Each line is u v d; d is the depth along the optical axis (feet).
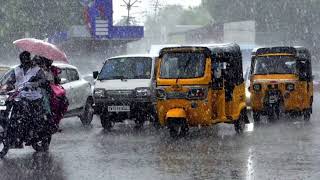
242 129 54.70
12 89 41.01
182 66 50.08
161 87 50.01
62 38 168.96
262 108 64.95
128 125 62.75
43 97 40.16
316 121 66.69
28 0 200.34
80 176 32.50
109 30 161.68
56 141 48.29
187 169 34.30
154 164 36.14
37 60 41.32
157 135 52.49
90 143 46.85
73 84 61.72
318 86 130.31
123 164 36.22
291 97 65.36
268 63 66.69
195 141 47.42
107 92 57.72
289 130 56.18
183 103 49.29
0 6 199.93
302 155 39.40
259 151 41.37
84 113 63.82
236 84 53.88
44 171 34.01
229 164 35.91
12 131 39.06
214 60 50.80
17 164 36.42
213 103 50.83
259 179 31.27
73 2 197.98
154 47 95.14
